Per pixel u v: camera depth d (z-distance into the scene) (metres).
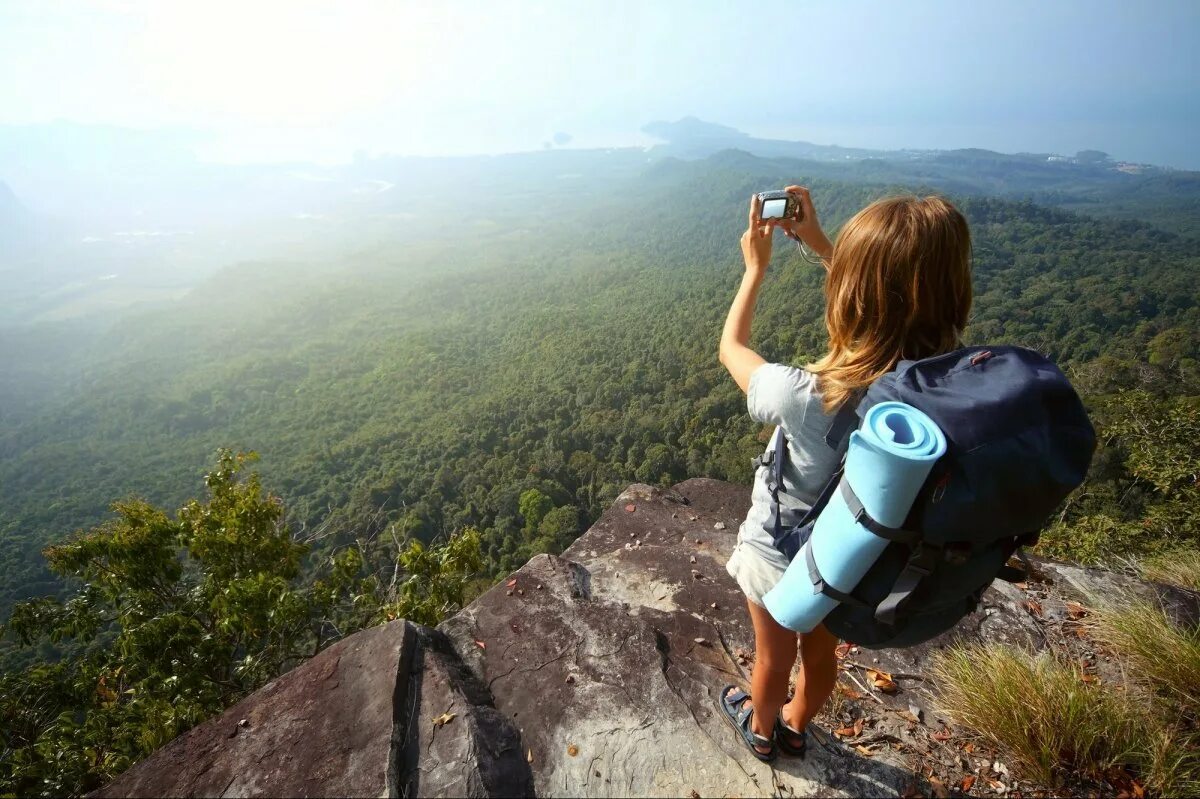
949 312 1.01
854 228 1.04
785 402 1.08
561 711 1.65
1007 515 0.86
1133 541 5.91
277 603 4.25
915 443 0.86
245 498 5.28
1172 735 1.65
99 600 5.01
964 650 1.96
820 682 1.37
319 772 1.44
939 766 1.58
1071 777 1.55
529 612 2.02
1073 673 1.74
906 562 0.97
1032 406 0.86
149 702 4.08
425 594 4.61
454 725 1.52
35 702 4.62
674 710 1.64
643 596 2.24
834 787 1.47
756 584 1.23
